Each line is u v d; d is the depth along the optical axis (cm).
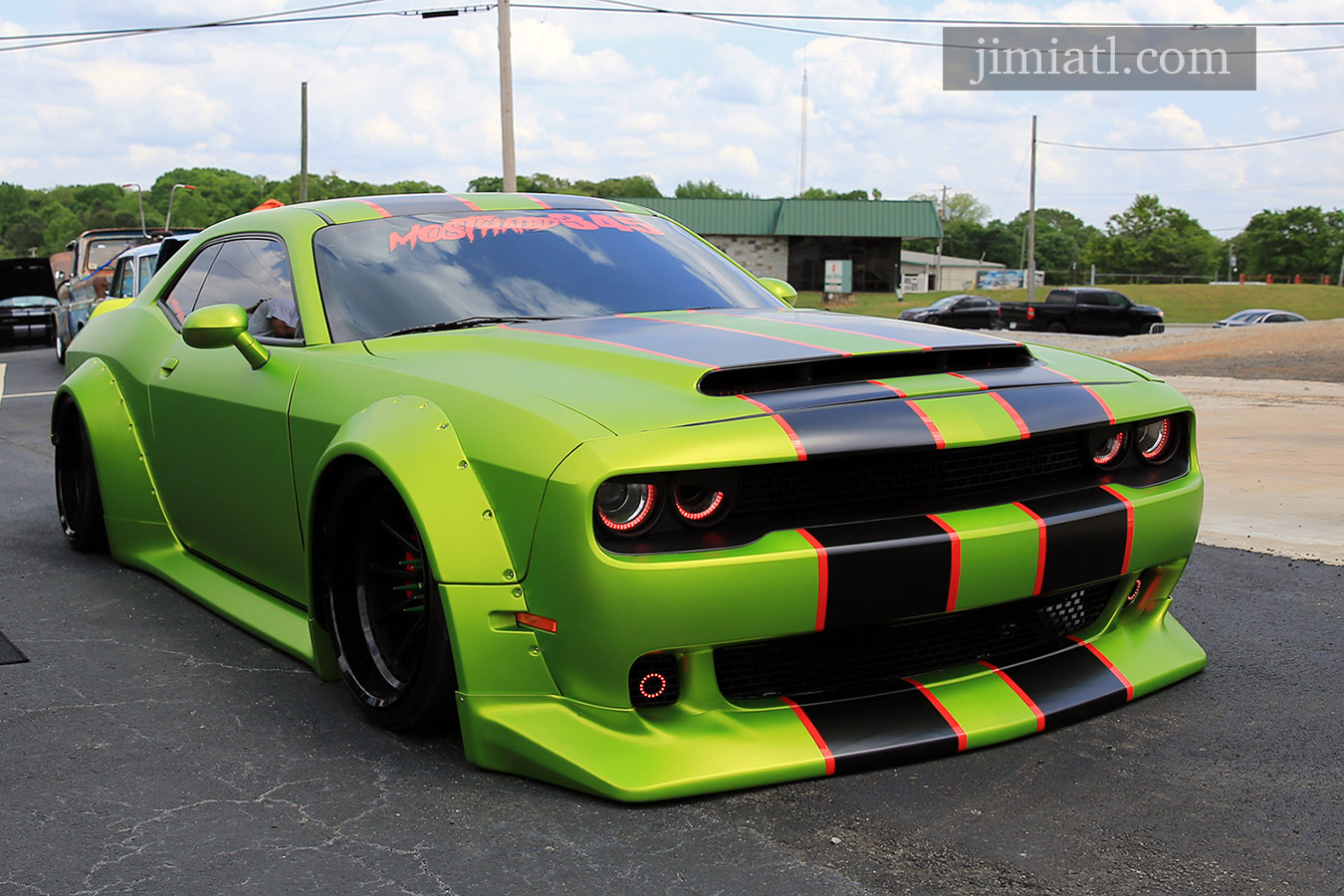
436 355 260
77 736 257
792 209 5050
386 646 257
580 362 240
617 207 364
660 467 200
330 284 299
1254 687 269
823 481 218
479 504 220
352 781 229
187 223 11688
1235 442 679
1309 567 384
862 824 203
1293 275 11244
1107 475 251
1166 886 183
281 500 287
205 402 319
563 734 216
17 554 433
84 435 401
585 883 187
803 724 220
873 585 210
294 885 190
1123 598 258
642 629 202
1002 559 220
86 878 193
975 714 230
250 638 326
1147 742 237
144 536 380
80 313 1344
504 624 219
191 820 214
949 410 224
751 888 184
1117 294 3169
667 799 210
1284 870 187
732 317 284
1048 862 190
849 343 247
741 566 203
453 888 187
